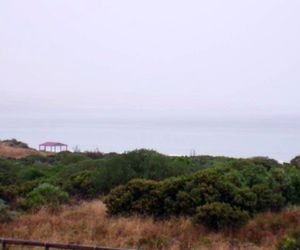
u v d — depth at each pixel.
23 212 17.69
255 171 19.67
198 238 14.15
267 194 17.55
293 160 28.84
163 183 17.58
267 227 15.09
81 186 22.11
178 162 23.05
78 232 14.46
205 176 17.47
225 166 19.84
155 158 22.30
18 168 28.84
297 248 12.25
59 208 17.98
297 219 15.79
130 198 17.38
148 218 16.50
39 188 19.78
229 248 13.27
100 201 19.75
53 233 14.26
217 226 15.23
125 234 14.25
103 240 13.65
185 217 16.41
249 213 16.66
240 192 16.98
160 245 13.18
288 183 19.19
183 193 16.95
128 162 22.23
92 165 25.66
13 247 12.28
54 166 31.61
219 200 16.70
